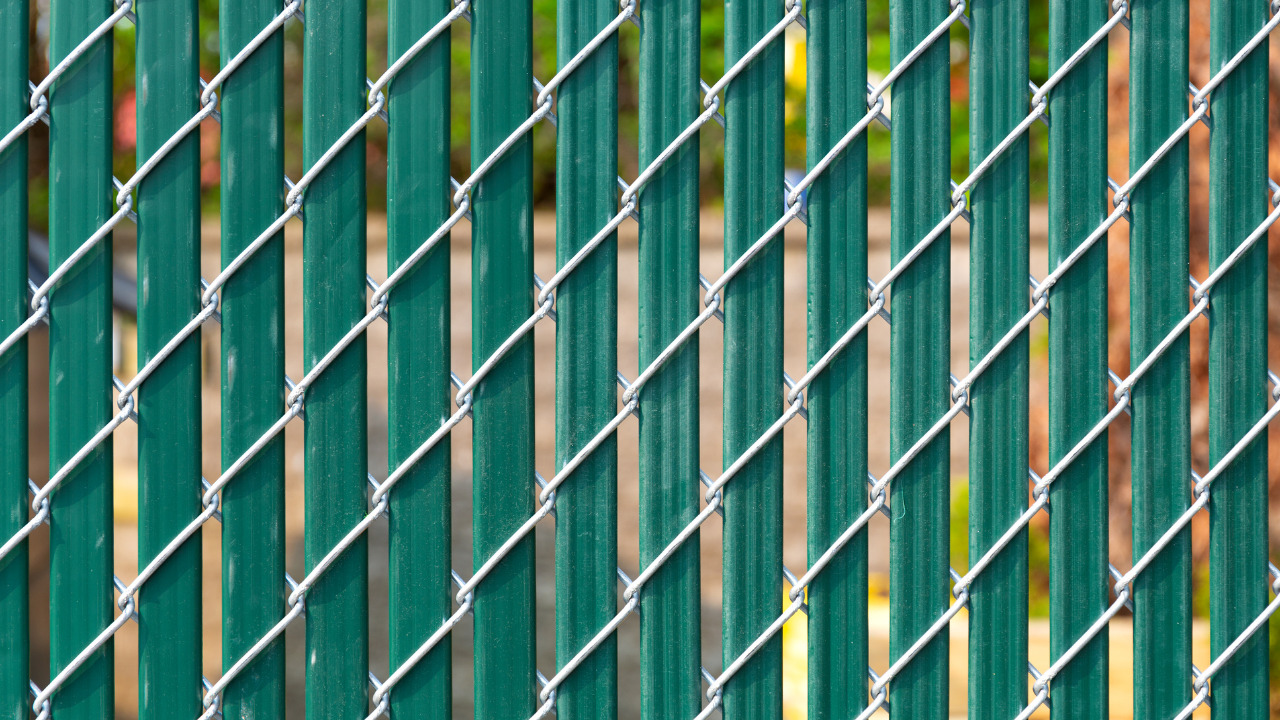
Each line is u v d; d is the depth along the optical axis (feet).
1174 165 5.43
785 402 5.35
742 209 5.26
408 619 5.24
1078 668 5.55
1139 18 5.39
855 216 5.30
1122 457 11.73
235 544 5.14
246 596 5.16
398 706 5.28
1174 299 5.46
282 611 5.21
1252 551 5.61
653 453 5.30
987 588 5.47
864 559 5.41
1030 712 5.50
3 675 5.10
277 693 5.21
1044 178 21.72
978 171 5.29
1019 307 5.37
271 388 5.13
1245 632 5.60
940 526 5.42
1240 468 5.58
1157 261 5.45
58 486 5.07
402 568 5.23
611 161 5.20
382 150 25.35
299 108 23.58
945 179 5.31
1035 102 5.32
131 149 22.07
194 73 5.06
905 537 5.42
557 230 5.22
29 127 4.98
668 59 5.20
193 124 5.04
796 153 21.11
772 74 5.24
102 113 5.04
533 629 5.31
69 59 4.98
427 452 5.19
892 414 5.38
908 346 5.36
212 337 22.47
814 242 5.29
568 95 5.18
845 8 5.25
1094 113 5.37
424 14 5.11
